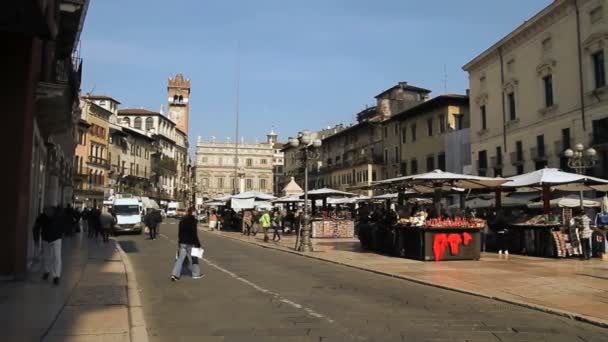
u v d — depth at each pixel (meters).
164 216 94.38
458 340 7.04
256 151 135.75
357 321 8.20
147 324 8.01
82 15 16.44
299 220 24.72
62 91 13.86
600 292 11.02
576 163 23.55
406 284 12.68
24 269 12.34
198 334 7.36
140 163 89.75
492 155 42.91
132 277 13.20
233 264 17.19
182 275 14.16
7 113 12.17
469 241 18.09
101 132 72.62
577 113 32.81
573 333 7.56
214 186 132.38
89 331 7.27
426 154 53.91
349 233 33.81
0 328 7.31
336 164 75.44
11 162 12.09
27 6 10.24
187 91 126.69
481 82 44.84
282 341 6.94
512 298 10.27
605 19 30.48
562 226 18.97
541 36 36.69
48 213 11.92
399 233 19.69
